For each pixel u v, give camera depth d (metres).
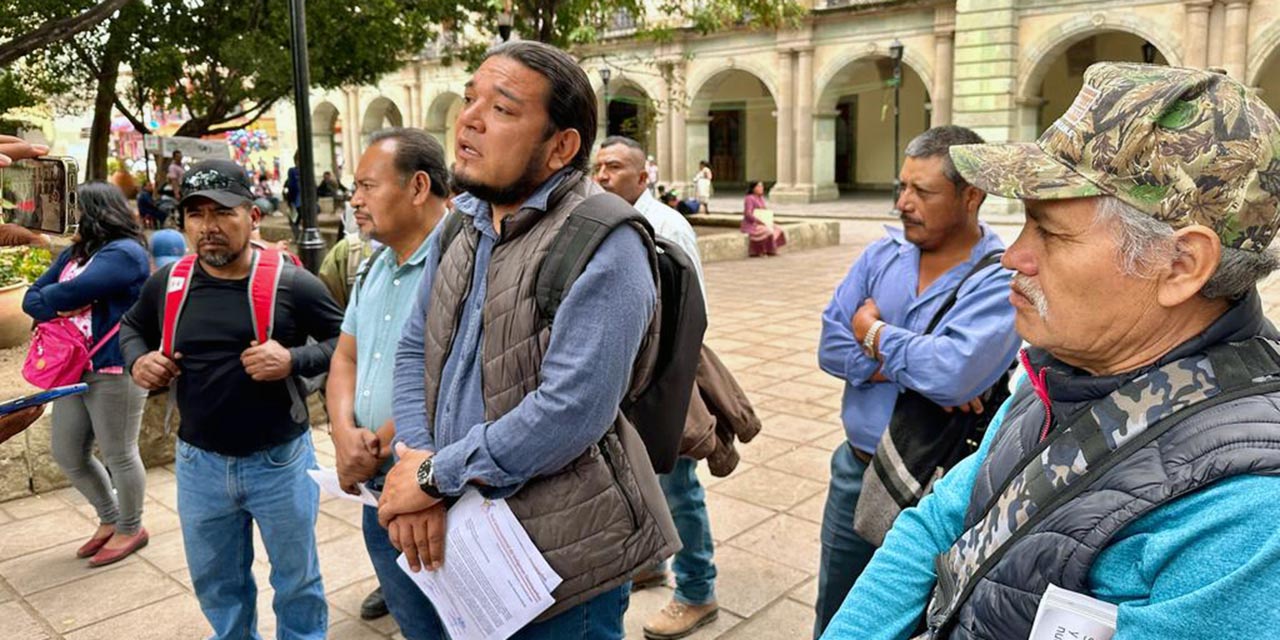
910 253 2.46
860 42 27.53
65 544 4.30
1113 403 1.13
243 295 2.92
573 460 1.86
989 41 24.06
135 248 3.93
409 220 2.67
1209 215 1.05
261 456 2.92
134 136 25.94
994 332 2.18
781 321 9.73
